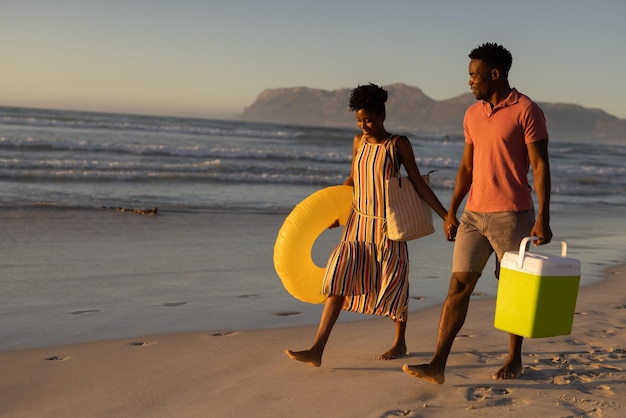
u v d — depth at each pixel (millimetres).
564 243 3559
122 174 16531
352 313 5375
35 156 20203
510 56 3635
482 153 3674
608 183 24359
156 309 5398
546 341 4574
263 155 25125
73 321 4938
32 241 8398
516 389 3580
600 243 10383
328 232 10203
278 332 4770
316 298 4324
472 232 3719
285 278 4188
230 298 5898
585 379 3760
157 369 3861
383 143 3928
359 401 3385
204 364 3971
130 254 7879
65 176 15859
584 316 5387
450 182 19844
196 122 74125
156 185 15789
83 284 6234
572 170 28766
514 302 3453
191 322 4988
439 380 3514
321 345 3871
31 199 12375
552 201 17641
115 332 4656
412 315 5438
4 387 3506
